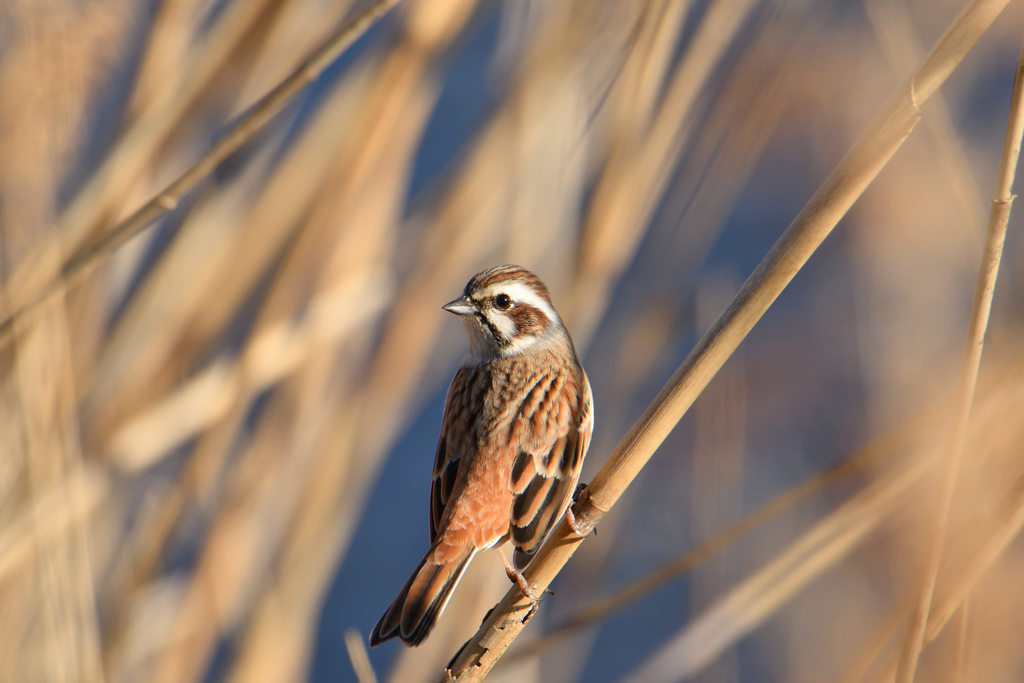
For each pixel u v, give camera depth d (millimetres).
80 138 9047
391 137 9750
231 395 9445
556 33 9477
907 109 5094
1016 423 6684
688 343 14102
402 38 9547
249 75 9453
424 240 9969
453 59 9938
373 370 10070
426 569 7242
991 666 8180
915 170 12227
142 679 9438
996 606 8266
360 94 9656
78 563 7871
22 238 8117
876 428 11594
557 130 9523
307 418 9945
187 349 9758
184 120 9359
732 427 9688
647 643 15672
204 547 9703
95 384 9484
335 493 9977
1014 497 6207
